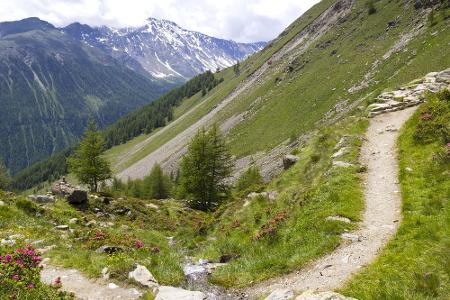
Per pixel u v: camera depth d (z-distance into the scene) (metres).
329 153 27.36
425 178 18.77
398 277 11.09
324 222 16.67
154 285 13.45
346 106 75.69
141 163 174.38
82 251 17.06
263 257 16.14
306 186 23.86
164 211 42.38
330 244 14.70
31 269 10.88
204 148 53.22
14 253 11.41
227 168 56.31
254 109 131.75
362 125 31.69
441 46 62.34
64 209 31.14
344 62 102.19
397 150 24.67
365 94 73.00
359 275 12.09
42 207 27.34
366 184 20.45
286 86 126.69
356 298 10.39
